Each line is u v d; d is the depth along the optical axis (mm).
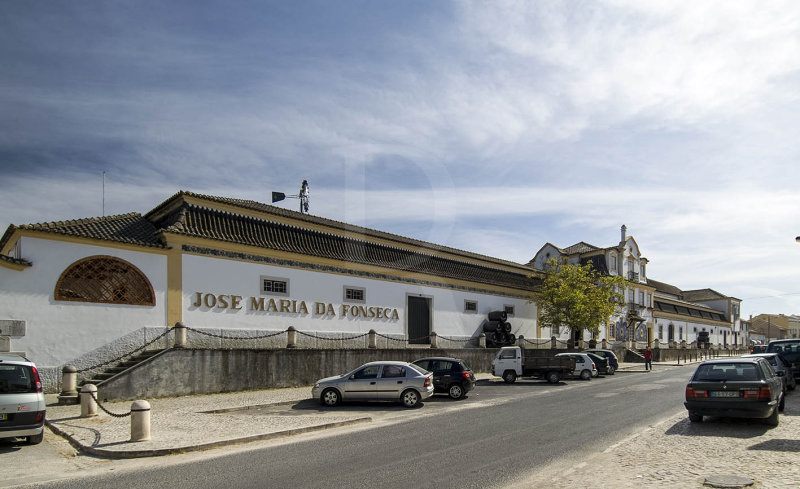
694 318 68625
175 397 18781
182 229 21953
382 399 17844
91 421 14078
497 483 8492
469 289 36312
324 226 28203
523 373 27281
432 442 11805
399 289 31234
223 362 20234
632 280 53250
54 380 18031
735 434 12281
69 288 18812
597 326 41469
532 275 43344
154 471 9602
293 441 12266
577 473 9023
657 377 30375
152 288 20750
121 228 21531
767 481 8250
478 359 32438
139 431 11750
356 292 28719
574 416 15594
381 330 29703
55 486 8742
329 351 23828
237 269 23562
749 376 13312
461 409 17453
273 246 24953
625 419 14992
